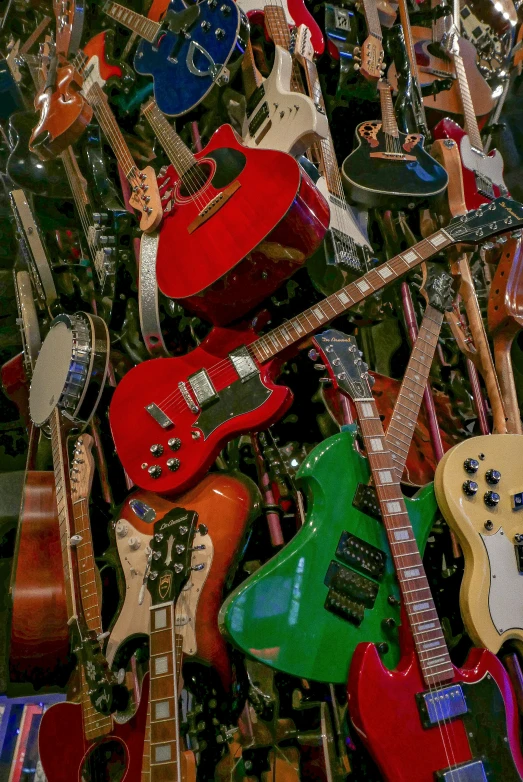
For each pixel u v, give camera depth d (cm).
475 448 217
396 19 316
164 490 208
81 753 204
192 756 171
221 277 210
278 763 211
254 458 237
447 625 216
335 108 296
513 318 259
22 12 340
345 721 209
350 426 209
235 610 173
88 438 242
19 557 234
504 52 350
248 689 214
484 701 182
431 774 168
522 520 213
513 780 175
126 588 208
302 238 212
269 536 221
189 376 218
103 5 299
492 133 340
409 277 267
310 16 287
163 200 238
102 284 279
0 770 243
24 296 294
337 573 185
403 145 274
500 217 228
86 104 279
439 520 225
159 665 183
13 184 325
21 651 224
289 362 250
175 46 264
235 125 269
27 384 291
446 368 274
